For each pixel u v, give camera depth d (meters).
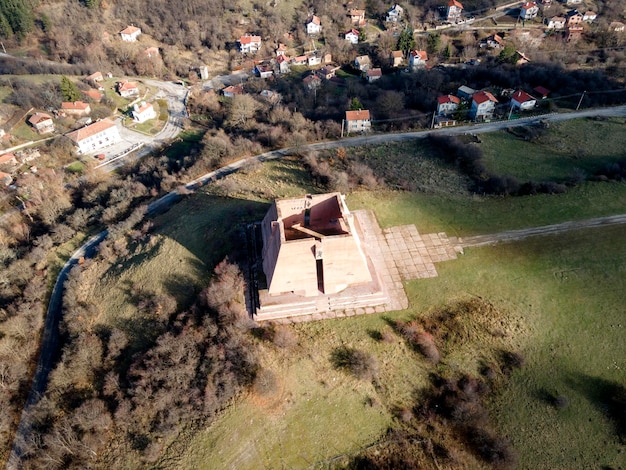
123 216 85.12
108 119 124.12
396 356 51.31
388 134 107.25
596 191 74.81
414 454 45.25
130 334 57.09
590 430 46.53
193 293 58.72
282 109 117.25
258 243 61.91
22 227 86.38
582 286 58.91
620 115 108.06
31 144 116.75
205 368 49.03
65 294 67.38
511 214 70.50
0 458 51.19
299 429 46.09
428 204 72.75
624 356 51.78
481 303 56.72
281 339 50.06
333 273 53.69
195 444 45.00
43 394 54.97
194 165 96.38
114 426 48.00
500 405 48.59
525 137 100.62
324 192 77.12
